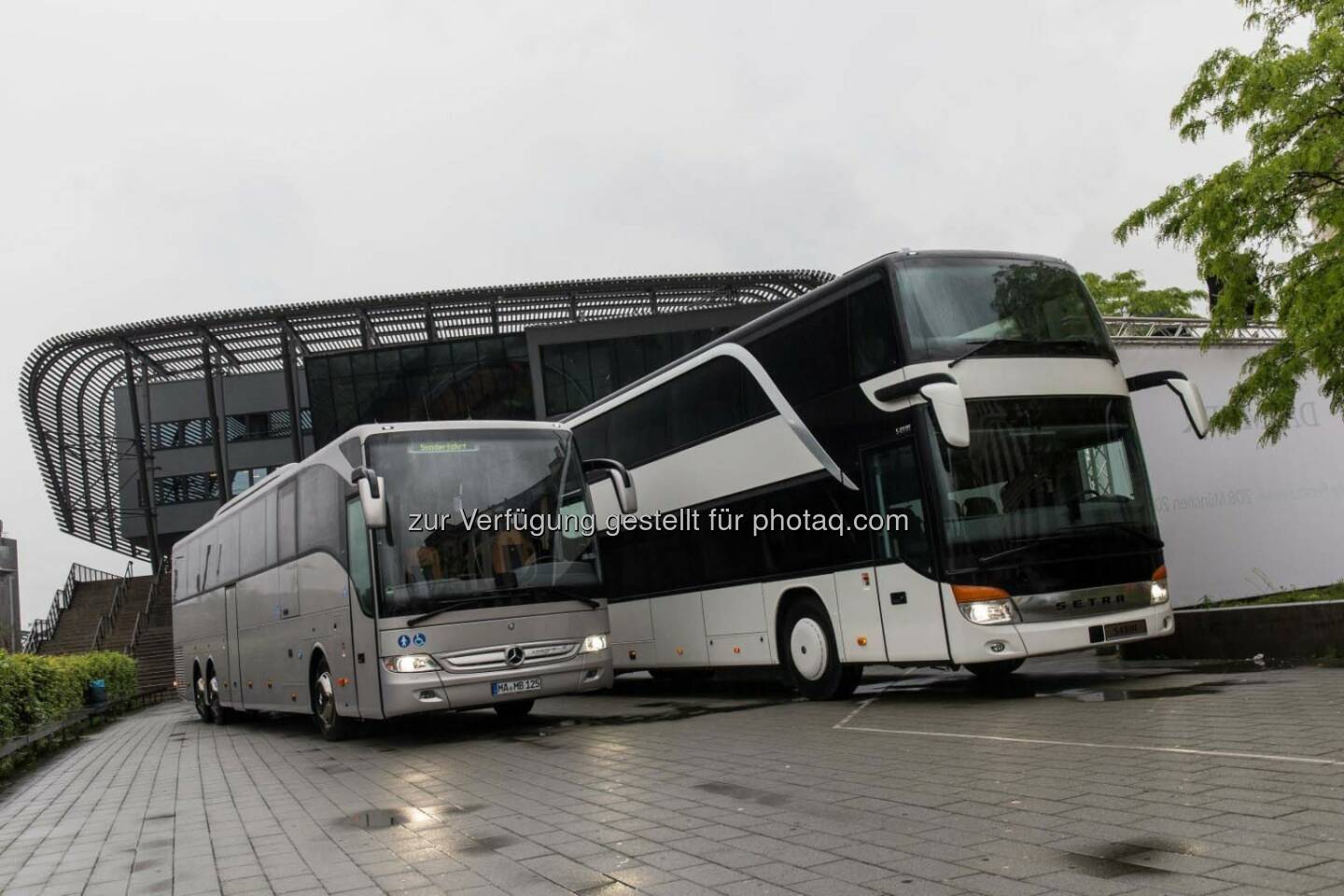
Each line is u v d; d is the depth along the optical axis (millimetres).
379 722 16469
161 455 69125
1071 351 11898
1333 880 4273
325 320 49750
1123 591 11352
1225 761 6867
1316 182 13172
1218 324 14062
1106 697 10906
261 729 18562
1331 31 12703
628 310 53250
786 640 13812
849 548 12391
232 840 7508
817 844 5742
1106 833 5371
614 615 17688
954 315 11633
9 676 15344
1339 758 6633
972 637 10828
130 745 17812
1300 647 12820
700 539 15414
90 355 50750
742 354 14453
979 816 6027
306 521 14773
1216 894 4238
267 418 68875
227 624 19219
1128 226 14352
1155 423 17609
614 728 12680
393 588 12211
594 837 6418
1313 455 18656
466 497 12797
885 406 11734
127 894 6090
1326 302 12406
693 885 5137
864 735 9867
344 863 6352
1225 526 17844
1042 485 11312
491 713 16766
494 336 49562
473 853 6285
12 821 9648
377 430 12820
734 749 9773
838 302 12547
